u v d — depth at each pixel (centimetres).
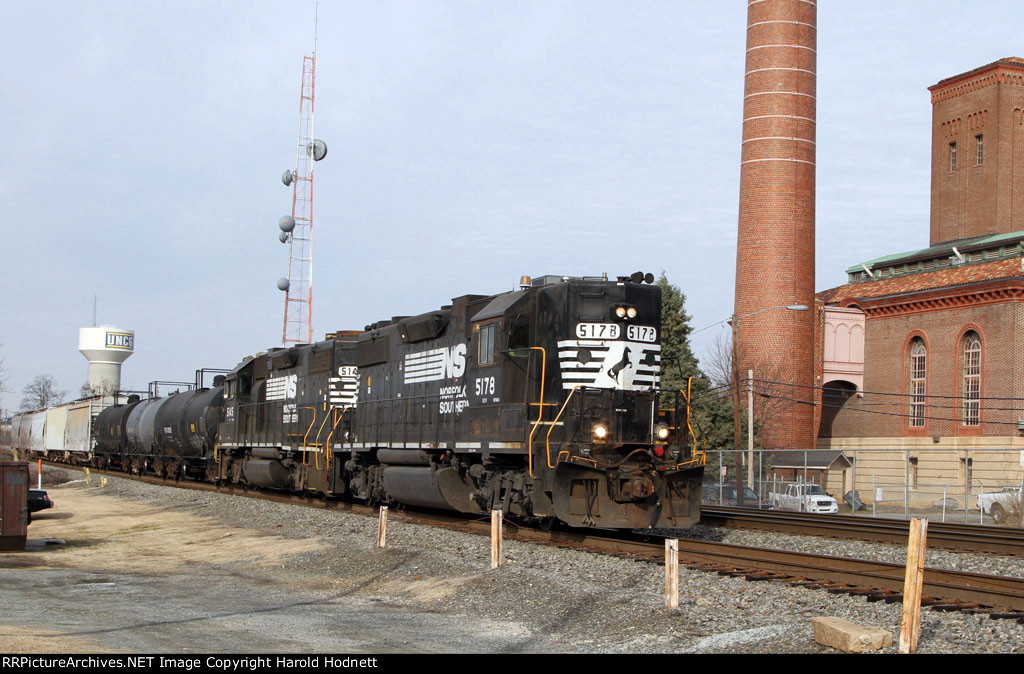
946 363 5638
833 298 6856
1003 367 5262
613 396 2083
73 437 6812
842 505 4738
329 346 3269
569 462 1962
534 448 2058
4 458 7369
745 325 5816
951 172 7031
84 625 1317
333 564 2020
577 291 2106
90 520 3083
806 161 5778
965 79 6900
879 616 1287
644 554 1884
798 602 1395
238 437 4016
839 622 1177
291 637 1279
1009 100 6694
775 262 5725
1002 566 1888
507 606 1502
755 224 5778
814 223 5862
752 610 1364
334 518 2706
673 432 2141
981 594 1376
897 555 2062
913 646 1112
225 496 3672
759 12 5803
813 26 5822
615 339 2102
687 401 2178
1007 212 6669
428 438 2558
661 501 2044
